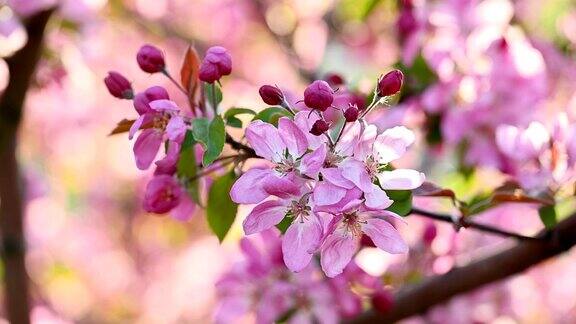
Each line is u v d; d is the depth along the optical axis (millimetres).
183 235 2082
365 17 1093
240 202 609
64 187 1914
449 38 913
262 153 615
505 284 976
